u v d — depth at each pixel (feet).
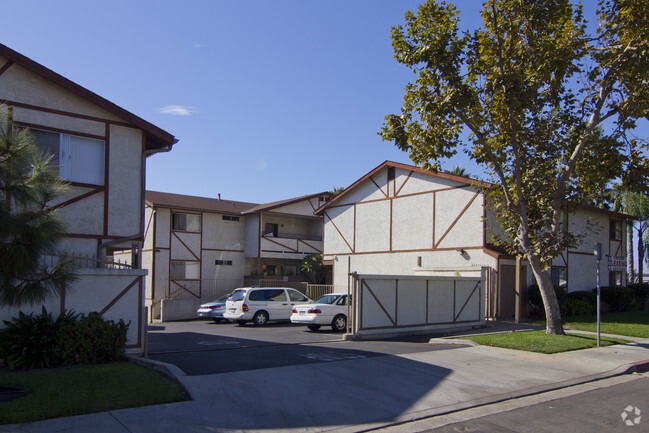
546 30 45.47
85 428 20.63
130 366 30.04
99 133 42.57
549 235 47.88
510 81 45.19
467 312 62.23
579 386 32.07
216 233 112.27
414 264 83.76
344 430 22.40
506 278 72.79
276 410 24.56
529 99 44.06
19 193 21.72
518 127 49.32
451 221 78.69
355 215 95.86
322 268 110.11
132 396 24.43
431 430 22.56
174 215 106.73
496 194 54.34
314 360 36.65
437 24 46.14
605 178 49.70
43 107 40.06
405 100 48.78
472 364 36.65
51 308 32.55
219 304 80.53
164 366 29.94
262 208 112.98
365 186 94.58
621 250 102.89
